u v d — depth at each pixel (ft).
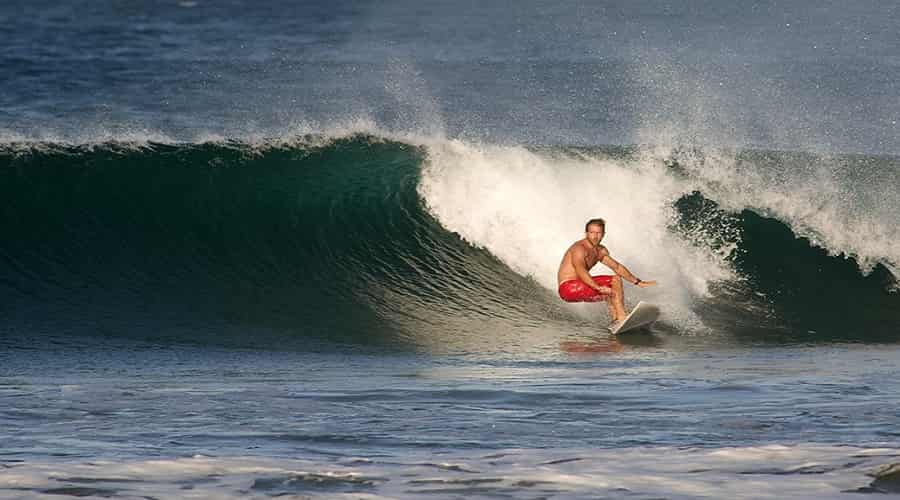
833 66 374.84
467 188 184.14
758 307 170.40
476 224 180.96
